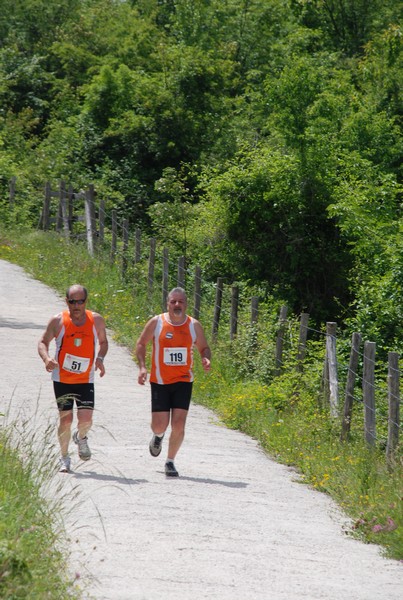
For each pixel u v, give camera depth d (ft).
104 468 87.56
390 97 347.36
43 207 275.59
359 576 61.67
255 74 396.57
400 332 192.54
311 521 78.07
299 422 116.88
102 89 353.31
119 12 449.06
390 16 437.17
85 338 85.15
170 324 88.48
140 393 133.69
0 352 149.28
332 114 277.23
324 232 252.42
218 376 146.51
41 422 104.12
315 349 154.81
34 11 437.17
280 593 55.06
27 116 360.28
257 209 250.37
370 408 106.83
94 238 253.03
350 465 97.66
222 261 252.62
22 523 55.21
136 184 330.95
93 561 56.90
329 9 445.78
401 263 199.93
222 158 339.98
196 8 426.51
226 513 75.72
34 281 219.82
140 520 69.21
